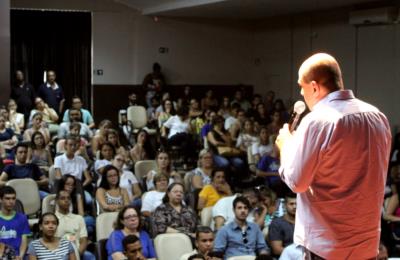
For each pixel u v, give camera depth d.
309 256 2.29
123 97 16.09
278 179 10.48
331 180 2.21
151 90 15.88
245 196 7.59
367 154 2.21
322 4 13.52
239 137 12.02
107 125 10.96
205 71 16.81
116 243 6.54
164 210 7.46
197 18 16.64
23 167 8.99
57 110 14.54
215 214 7.64
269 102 15.52
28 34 15.36
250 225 6.90
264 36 16.78
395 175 8.41
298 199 2.34
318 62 2.30
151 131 13.76
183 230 7.40
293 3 13.45
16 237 6.95
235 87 17.05
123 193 8.19
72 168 9.32
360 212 2.21
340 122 2.19
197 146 12.80
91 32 15.84
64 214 7.29
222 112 14.51
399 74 12.92
